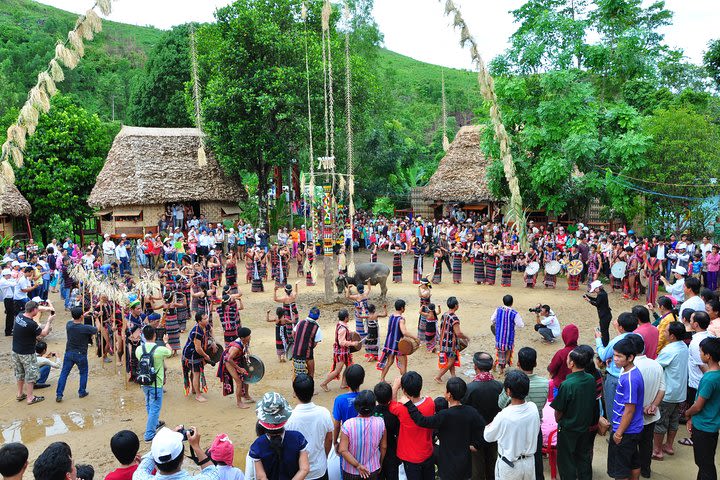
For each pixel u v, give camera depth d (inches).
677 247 705.0
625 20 1133.1
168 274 597.3
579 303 647.1
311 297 681.6
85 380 379.9
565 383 223.6
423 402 207.9
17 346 363.9
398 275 789.2
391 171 1419.8
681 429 313.4
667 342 299.6
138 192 1052.5
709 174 767.7
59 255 738.8
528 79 866.8
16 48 3046.3
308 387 196.4
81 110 1216.2
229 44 996.6
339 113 1068.5
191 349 368.5
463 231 970.7
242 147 1025.5
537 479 206.7
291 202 1164.5
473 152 1169.4
